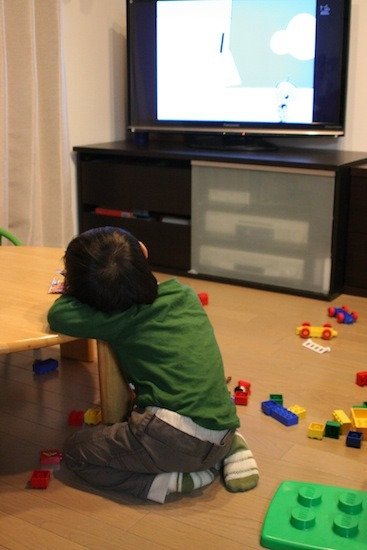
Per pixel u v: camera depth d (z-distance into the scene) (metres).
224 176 3.21
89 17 3.58
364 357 2.47
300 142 3.58
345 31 3.13
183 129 3.57
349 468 1.79
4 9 2.98
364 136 3.38
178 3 3.38
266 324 2.79
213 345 1.71
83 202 3.68
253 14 3.24
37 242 3.37
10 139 3.13
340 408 2.09
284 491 1.64
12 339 1.57
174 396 1.60
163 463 1.61
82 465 1.71
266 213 3.15
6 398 2.16
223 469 1.74
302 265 3.12
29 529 1.54
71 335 1.62
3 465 1.79
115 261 1.59
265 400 2.14
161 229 3.46
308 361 2.43
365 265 3.10
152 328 1.65
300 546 1.46
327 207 2.99
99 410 2.01
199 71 3.43
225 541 1.50
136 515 1.59
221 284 3.33
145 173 3.43
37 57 3.21
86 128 3.70
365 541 1.47
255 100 3.36
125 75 3.89
